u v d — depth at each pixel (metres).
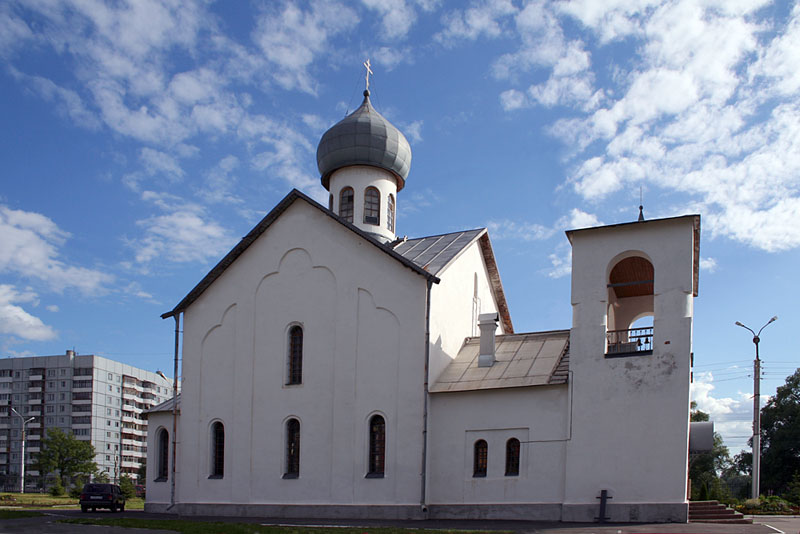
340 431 30.16
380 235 38.62
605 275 27.38
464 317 33.88
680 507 24.36
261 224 33.62
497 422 28.02
